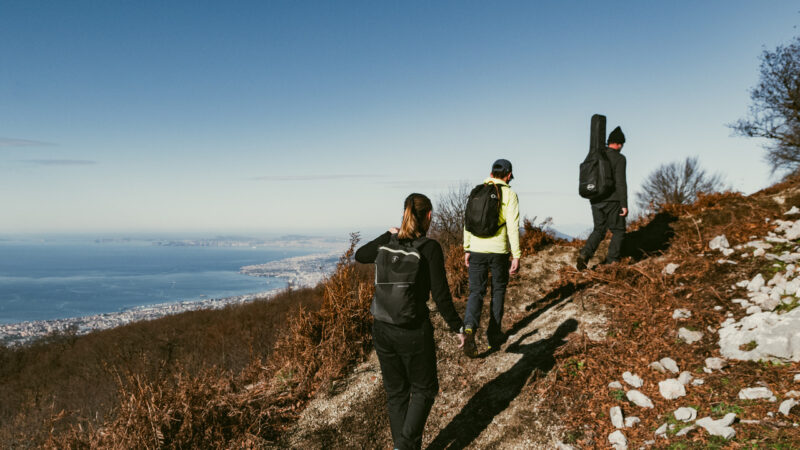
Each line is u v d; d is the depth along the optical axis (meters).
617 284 4.27
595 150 4.66
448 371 3.59
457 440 2.76
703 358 2.84
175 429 3.05
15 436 5.93
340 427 3.08
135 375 3.31
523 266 6.03
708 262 4.05
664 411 2.48
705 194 6.36
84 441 3.18
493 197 3.33
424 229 2.41
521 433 2.66
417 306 2.29
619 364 3.03
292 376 3.79
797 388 2.29
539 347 3.60
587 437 2.46
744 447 2.01
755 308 3.07
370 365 3.87
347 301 4.31
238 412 3.12
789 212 4.84
